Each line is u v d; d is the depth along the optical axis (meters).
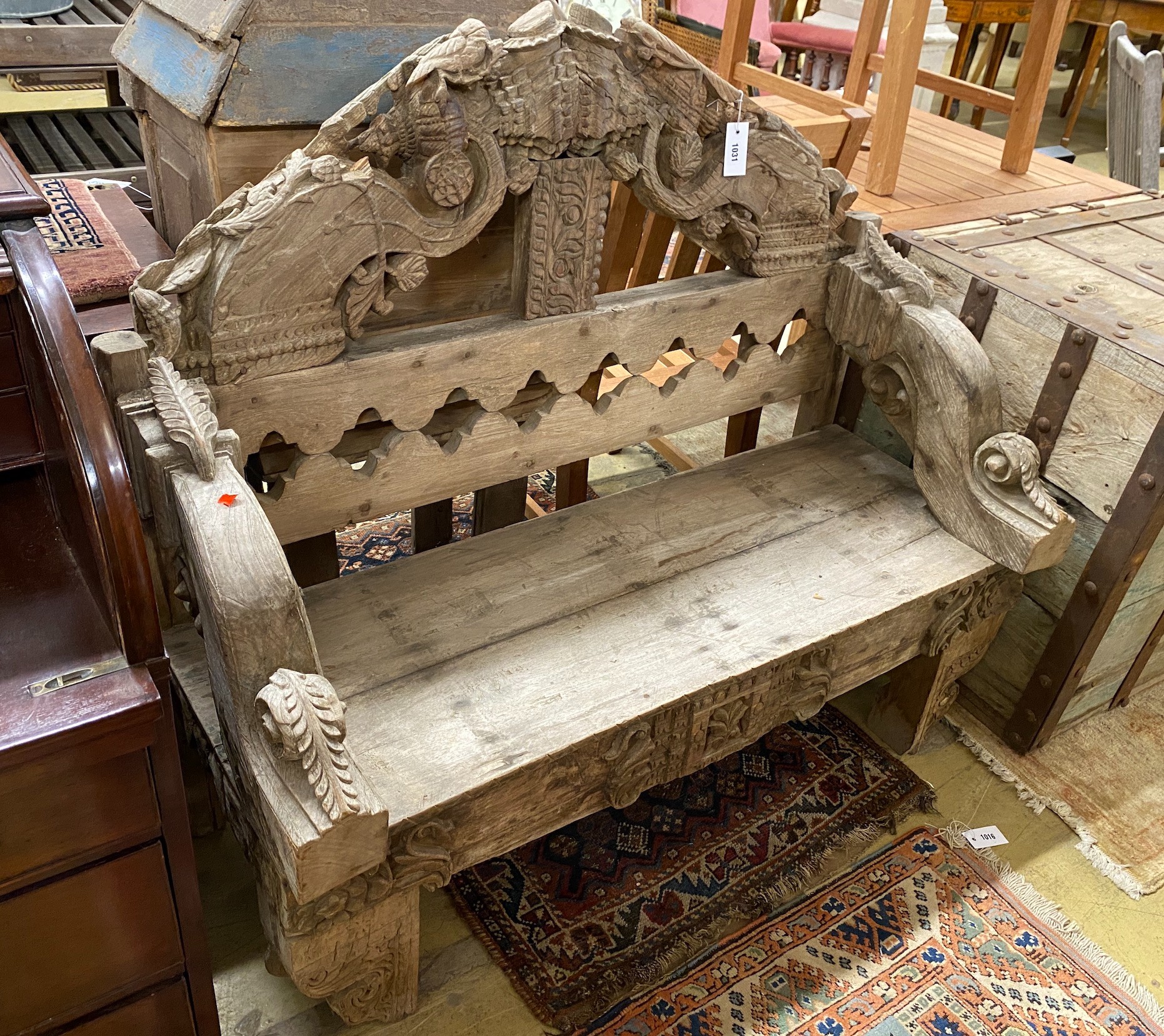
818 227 1.86
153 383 1.28
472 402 1.97
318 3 1.44
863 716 2.23
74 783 0.99
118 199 1.88
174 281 1.28
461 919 1.73
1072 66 7.36
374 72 1.54
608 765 1.47
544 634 1.54
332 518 1.57
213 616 1.16
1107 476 1.80
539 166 1.48
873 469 2.05
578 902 1.75
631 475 3.02
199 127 1.50
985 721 2.23
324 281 1.37
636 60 1.48
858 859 1.89
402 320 1.70
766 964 1.69
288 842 1.10
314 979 1.34
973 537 1.82
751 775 2.04
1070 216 2.34
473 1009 1.59
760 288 1.86
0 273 1.01
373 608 1.56
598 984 1.61
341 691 1.40
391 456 1.58
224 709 1.28
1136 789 2.10
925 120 3.24
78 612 1.08
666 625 1.59
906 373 1.88
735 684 1.54
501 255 1.75
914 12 2.17
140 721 0.97
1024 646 2.08
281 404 1.43
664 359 2.77
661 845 1.87
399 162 1.46
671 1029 1.57
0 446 1.19
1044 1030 1.62
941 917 1.79
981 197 2.47
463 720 1.38
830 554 1.78
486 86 1.37
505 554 1.71
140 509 1.40
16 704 0.95
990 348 1.97
